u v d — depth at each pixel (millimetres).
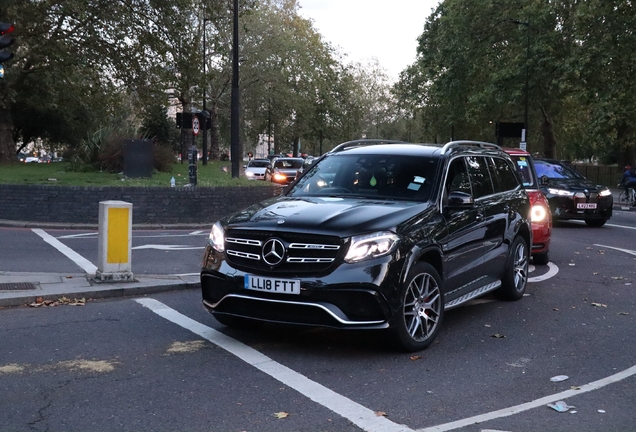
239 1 29594
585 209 18062
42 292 7961
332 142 73812
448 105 51156
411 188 6844
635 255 13188
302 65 54156
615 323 7539
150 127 48969
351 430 4332
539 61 41031
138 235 15398
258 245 5883
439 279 6355
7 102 30922
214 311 6203
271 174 32156
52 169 26797
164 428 4312
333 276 5605
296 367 5641
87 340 6359
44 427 4293
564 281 10172
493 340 6684
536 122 52906
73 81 31797
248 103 49219
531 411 4750
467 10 45094
